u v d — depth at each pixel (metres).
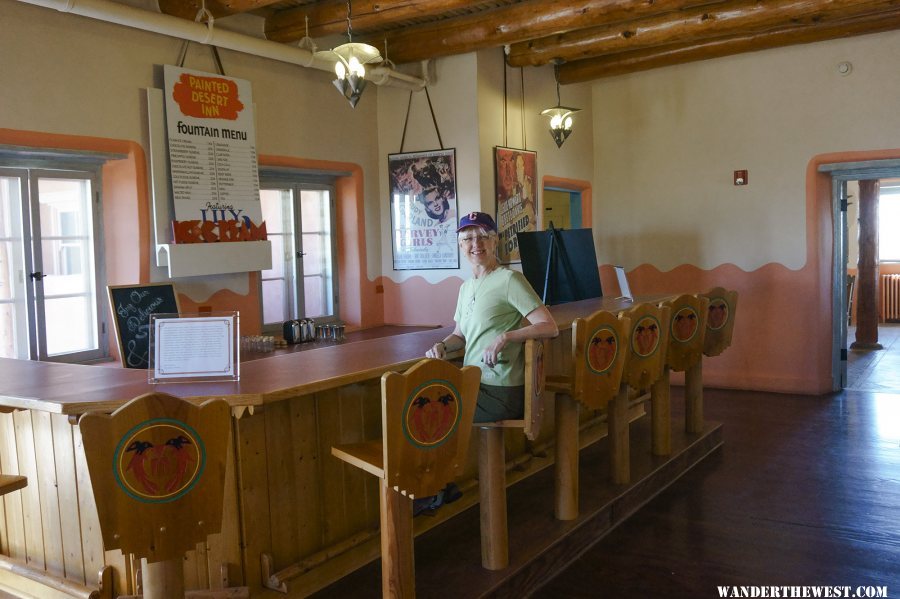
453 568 3.36
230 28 5.72
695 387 5.55
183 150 5.27
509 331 3.25
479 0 5.18
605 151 8.53
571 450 3.87
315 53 5.46
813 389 7.48
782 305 7.58
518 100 7.25
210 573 2.96
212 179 5.45
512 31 6.00
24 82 4.46
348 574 3.36
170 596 2.52
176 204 5.22
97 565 3.06
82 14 4.54
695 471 5.16
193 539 2.47
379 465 2.78
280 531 3.13
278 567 3.11
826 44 7.20
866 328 10.34
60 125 4.65
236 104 5.63
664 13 6.43
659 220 8.23
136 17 4.78
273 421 3.09
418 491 2.79
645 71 8.18
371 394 3.60
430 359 2.75
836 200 7.50
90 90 4.82
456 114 6.71
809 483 4.82
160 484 2.39
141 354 4.92
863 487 4.71
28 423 3.23
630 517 4.33
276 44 5.75
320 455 3.31
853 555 3.72
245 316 5.94
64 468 3.11
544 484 4.49
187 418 2.41
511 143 7.14
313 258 6.79
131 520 2.37
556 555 3.63
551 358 4.96
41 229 4.86
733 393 7.66
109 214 5.20
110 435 2.30
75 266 5.07
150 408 2.35
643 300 5.76
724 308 5.59
